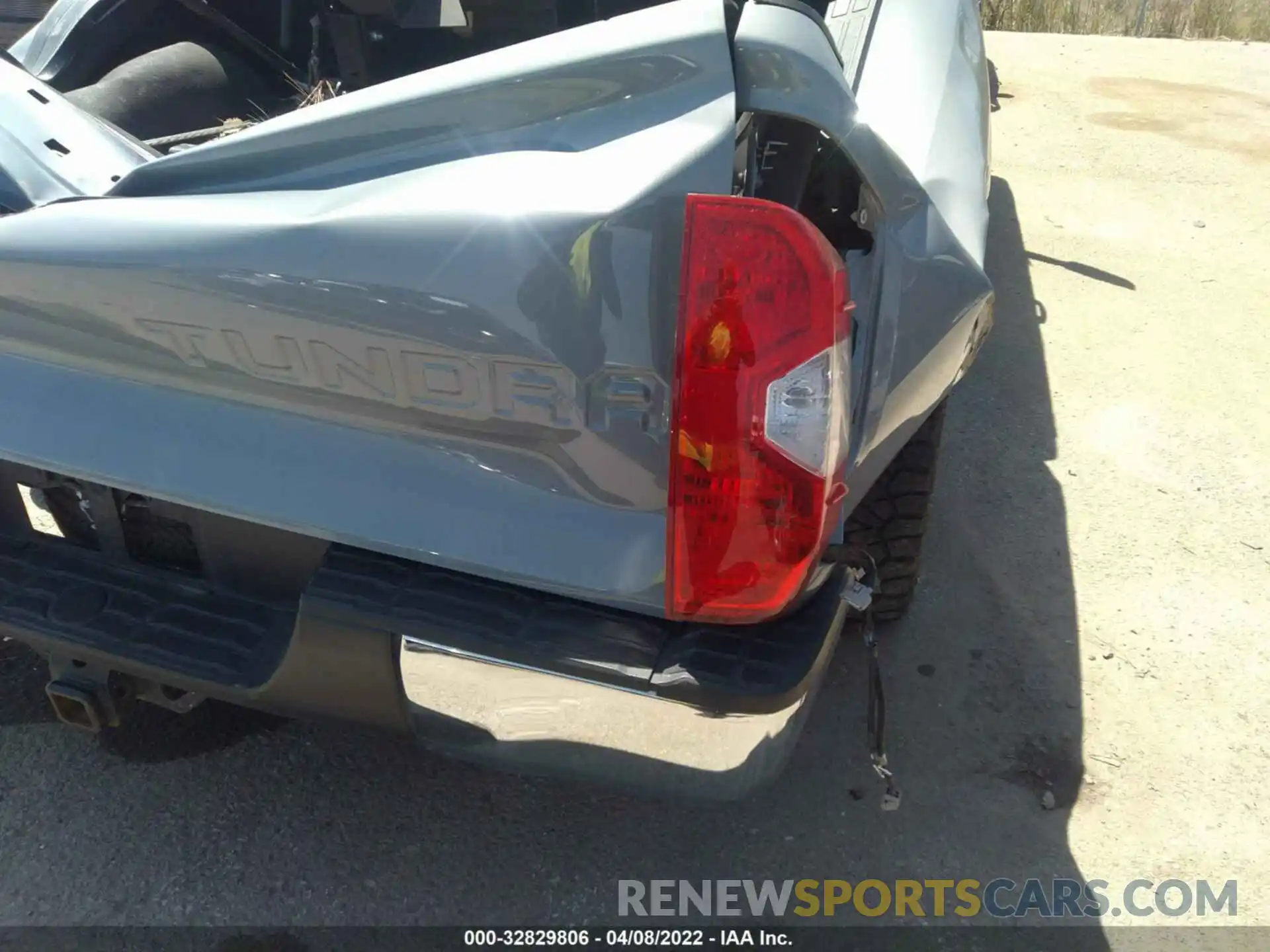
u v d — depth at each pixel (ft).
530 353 4.79
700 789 5.59
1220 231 17.97
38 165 6.19
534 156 4.91
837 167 6.55
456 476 5.24
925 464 7.86
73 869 7.16
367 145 5.28
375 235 4.79
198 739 8.17
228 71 9.92
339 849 7.36
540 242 4.62
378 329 4.91
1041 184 19.84
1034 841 7.50
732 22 5.41
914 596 9.73
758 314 4.57
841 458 4.98
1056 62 28.76
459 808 7.68
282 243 4.91
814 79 4.98
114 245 5.19
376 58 10.14
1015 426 12.41
